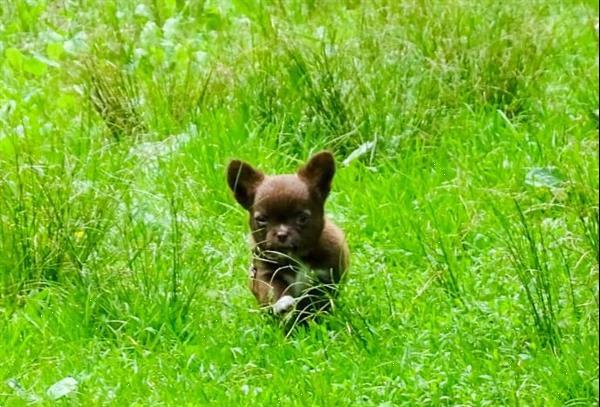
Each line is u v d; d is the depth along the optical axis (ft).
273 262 9.68
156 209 10.65
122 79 12.13
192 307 9.75
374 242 10.65
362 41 12.36
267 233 9.60
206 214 10.87
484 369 9.09
